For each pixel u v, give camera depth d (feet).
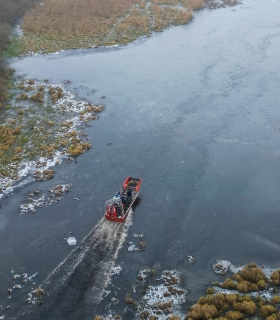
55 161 96.22
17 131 107.14
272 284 63.77
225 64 144.05
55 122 112.57
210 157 97.04
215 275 67.05
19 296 64.13
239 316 57.21
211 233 75.82
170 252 71.67
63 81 137.18
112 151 99.91
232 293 62.69
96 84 134.41
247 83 130.72
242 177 90.38
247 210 81.30
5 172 92.17
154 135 106.11
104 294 63.98
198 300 62.03
